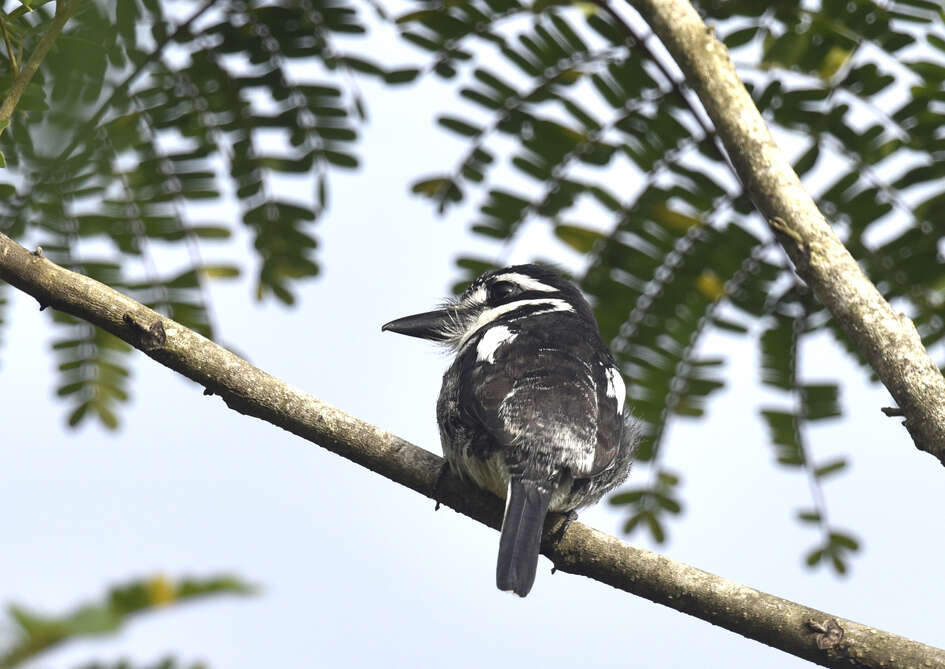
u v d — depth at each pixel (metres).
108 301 7.07
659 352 8.75
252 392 7.26
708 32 7.20
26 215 8.08
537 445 7.78
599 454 7.98
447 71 8.22
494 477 7.90
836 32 7.65
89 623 2.07
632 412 8.82
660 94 8.08
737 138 6.95
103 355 8.42
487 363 8.43
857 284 6.43
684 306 8.66
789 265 8.48
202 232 8.39
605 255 8.57
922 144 7.83
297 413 7.34
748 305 8.70
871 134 7.90
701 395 8.73
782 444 8.77
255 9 8.05
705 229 8.47
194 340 7.19
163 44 7.85
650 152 8.28
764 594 6.77
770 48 7.83
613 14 7.85
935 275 8.28
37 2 6.50
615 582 7.24
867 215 8.14
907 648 6.38
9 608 2.05
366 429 7.57
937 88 7.57
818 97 7.87
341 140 8.40
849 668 6.47
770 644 6.69
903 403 6.09
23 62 7.00
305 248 8.58
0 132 7.02
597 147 8.27
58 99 7.00
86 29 6.73
